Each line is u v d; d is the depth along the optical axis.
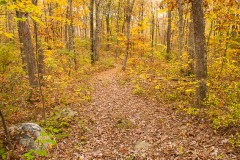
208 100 9.23
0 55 11.32
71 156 7.07
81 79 18.44
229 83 11.31
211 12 12.42
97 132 8.80
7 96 11.40
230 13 12.09
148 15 38.59
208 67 14.16
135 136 8.21
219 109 8.49
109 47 42.78
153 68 17.69
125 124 9.20
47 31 14.80
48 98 12.22
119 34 31.58
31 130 7.47
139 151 7.06
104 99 13.38
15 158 6.56
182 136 7.53
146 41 31.28
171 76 14.48
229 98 9.46
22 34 11.77
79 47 33.06
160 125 8.79
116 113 10.79
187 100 10.73
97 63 26.69
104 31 49.09
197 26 9.05
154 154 6.73
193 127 7.98
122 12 43.28
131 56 31.52
